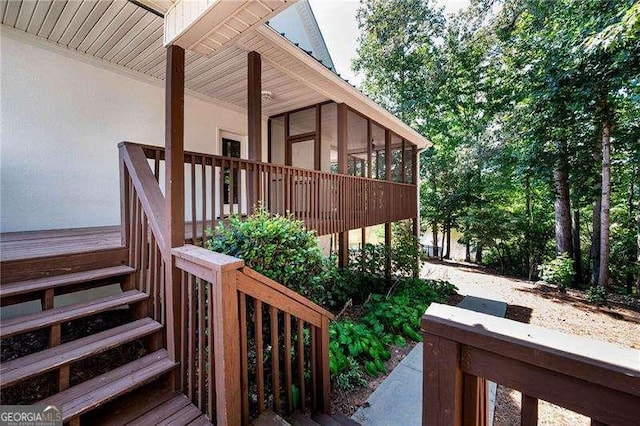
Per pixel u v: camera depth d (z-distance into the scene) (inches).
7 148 135.0
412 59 610.2
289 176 161.9
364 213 251.9
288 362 81.4
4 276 78.1
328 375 95.0
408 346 179.3
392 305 221.5
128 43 146.9
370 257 293.1
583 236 501.4
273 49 158.1
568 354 27.2
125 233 101.2
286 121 273.9
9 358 75.2
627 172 380.8
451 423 33.7
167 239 81.7
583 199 414.6
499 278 427.2
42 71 144.3
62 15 124.5
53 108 148.1
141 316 89.7
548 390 28.5
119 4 117.3
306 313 86.2
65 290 83.6
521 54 395.9
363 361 150.9
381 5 606.2
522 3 443.8
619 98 279.9
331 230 201.3
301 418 81.7
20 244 103.3
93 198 162.9
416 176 409.7
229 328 62.9
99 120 164.7
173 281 78.8
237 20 79.6
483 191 545.0
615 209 420.2
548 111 323.9
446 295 309.7
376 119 289.1
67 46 149.6
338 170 238.7
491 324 32.8
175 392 75.4
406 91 617.9
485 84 529.3
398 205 333.4
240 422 65.9
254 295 69.9
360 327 172.7
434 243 618.8
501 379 31.1
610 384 25.1
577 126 317.7
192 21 80.3
